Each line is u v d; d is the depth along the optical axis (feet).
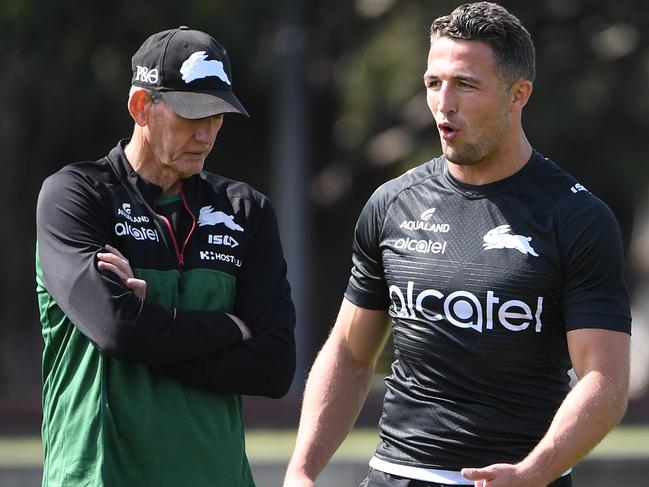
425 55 198.90
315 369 54.39
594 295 47.75
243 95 207.82
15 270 204.23
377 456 51.83
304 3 202.80
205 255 50.44
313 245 229.45
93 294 47.85
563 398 49.88
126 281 48.32
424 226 50.29
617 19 198.49
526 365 48.85
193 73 49.24
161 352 47.93
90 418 48.29
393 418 51.21
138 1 185.37
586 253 47.73
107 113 197.16
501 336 48.62
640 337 292.61
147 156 50.52
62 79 192.24
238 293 51.47
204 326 48.91
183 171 49.85
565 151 204.03
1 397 196.54
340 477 101.91
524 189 49.26
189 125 49.21
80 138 201.46
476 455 49.32
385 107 219.20
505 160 49.47
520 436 49.16
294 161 193.98
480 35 47.93
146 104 49.70
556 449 46.24
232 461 49.96
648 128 206.28
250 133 217.15
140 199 50.24
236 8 185.06
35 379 206.80
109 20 187.01
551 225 48.32
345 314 53.93
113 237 49.70
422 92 212.84
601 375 47.06
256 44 189.88
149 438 48.37
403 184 51.57
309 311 193.47
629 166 206.08
